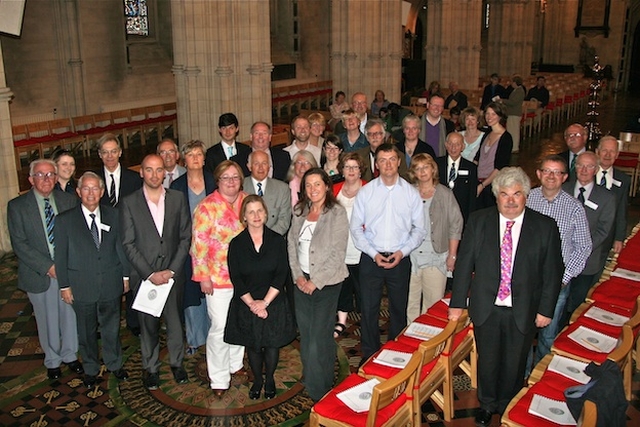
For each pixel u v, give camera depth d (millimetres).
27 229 5652
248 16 11844
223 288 5457
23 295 7957
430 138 8289
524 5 26734
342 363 6250
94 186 5406
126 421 5332
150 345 5734
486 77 25266
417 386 4562
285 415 5398
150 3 19844
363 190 5758
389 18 17062
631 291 5938
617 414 3650
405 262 5781
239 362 5988
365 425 4148
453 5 21078
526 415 4145
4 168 9258
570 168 6852
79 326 5691
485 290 4828
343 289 6711
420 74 27281
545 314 4781
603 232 5766
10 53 15852
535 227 4711
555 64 33281
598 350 4867
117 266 5699
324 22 26438
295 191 6473
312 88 24875
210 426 5250
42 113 16797
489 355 4961
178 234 5641
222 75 11844
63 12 16875
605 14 31578
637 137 12992
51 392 5770
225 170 5348
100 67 18109
